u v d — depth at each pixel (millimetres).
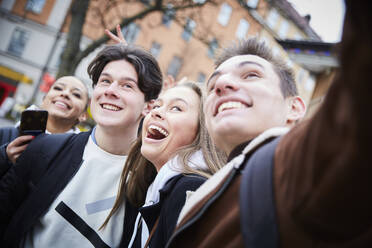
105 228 1646
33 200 1561
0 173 1662
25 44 21500
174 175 1303
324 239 501
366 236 475
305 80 24172
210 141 1447
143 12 6859
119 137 1768
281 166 594
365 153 377
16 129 2350
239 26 19172
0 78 20547
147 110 1866
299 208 507
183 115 1470
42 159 1639
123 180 1700
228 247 665
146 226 1438
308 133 507
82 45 17297
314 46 5406
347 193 419
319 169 461
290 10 8109
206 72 23281
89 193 1657
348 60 387
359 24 372
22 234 1522
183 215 846
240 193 649
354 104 374
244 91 915
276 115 934
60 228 1559
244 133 886
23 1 21281
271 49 1132
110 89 1704
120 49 1804
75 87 2680
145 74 1771
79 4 6414
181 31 22203
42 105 2760
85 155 1741
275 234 554
